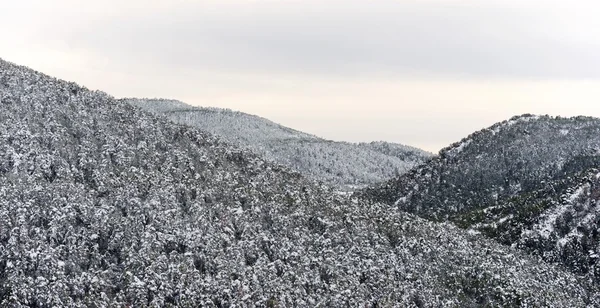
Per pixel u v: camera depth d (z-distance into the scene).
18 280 96.69
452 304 128.00
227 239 124.25
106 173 131.25
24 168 123.44
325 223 141.62
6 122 136.25
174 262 111.62
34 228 108.56
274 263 120.62
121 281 105.44
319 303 111.75
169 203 128.88
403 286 124.88
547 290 148.12
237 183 150.88
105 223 116.56
